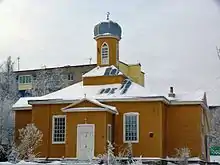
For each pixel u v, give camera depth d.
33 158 45.38
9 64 77.19
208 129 54.84
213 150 73.00
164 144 47.09
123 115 46.97
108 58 52.19
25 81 88.94
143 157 45.66
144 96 46.47
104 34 52.47
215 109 72.38
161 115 46.25
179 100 48.22
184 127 47.94
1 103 63.38
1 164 36.94
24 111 52.97
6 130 60.84
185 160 43.34
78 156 45.09
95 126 45.12
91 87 50.22
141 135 46.22
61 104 48.38
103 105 45.38
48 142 48.06
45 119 48.59
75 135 45.62
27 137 46.97
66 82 84.69
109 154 37.88
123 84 49.59
